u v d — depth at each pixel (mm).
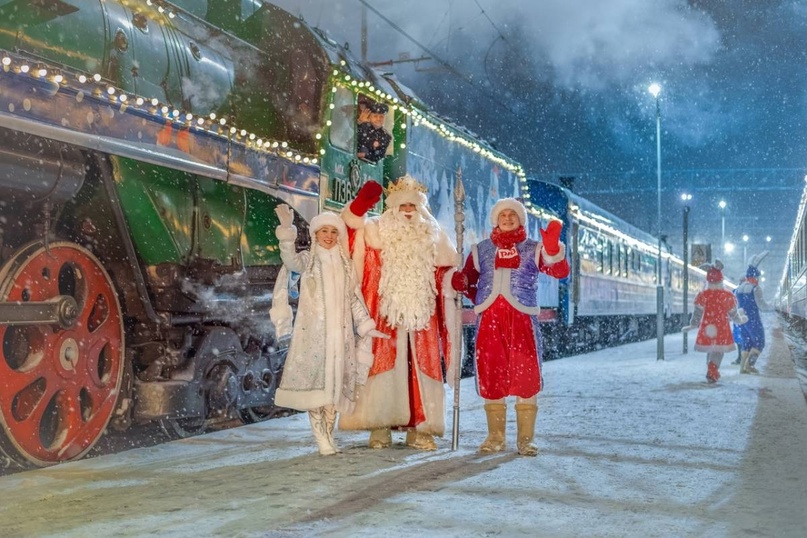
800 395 8836
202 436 6141
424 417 5480
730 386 9867
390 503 3832
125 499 3959
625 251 25031
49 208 5094
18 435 4836
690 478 4477
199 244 6438
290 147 7996
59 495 4066
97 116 5156
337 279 5410
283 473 4602
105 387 5504
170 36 6723
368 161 9227
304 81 8141
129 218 5871
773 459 5062
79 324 5273
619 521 3533
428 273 5598
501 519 3541
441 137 11367
